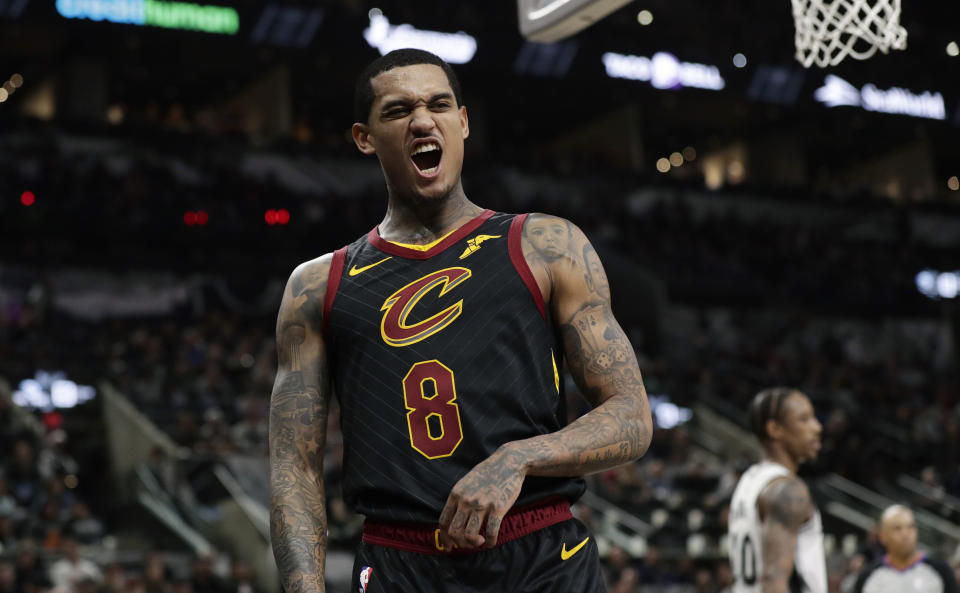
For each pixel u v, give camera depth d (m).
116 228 40.22
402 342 3.84
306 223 43.75
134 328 38.12
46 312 36.75
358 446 3.84
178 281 40.53
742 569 7.91
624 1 7.91
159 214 41.62
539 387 3.83
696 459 36.50
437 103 3.97
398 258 4.02
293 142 47.62
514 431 3.75
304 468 4.03
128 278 39.72
